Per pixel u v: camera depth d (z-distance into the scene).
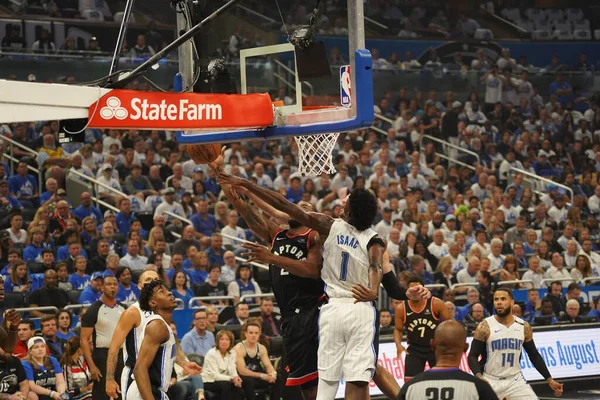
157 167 21.23
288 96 9.38
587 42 35.00
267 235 9.27
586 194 27.05
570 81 32.28
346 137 25.88
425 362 12.49
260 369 13.88
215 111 7.82
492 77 30.36
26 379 11.02
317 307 8.72
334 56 23.89
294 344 8.77
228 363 13.77
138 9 26.78
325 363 7.86
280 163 23.70
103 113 7.25
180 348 12.98
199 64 8.76
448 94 29.73
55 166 19.88
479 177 24.67
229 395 13.48
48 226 17.48
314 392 8.80
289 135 8.28
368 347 7.75
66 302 14.68
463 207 21.97
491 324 10.55
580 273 20.05
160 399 8.97
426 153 26.09
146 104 7.47
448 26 33.81
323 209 19.78
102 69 24.23
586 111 31.83
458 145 28.02
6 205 18.45
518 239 21.78
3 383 10.74
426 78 29.53
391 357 14.83
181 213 19.80
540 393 15.76
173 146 23.28
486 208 22.17
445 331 6.14
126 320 9.26
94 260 16.22
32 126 22.06
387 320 15.44
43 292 14.48
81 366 12.59
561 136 30.42
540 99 31.31
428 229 20.27
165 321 9.21
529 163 27.59
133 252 16.77
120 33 7.91
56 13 25.83
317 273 8.30
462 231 21.00
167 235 18.67
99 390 12.24
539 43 34.69
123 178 21.27
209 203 20.67
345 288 7.91
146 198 20.38
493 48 34.12
